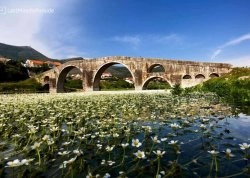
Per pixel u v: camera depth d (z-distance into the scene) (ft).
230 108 30.14
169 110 29.48
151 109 30.68
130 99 46.98
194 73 126.11
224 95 45.03
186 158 11.78
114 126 20.03
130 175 9.94
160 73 136.05
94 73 161.68
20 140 16.83
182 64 129.49
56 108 32.48
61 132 18.66
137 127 19.85
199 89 68.18
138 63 143.43
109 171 10.41
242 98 37.58
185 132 17.62
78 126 20.33
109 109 30.96
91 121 23.27
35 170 10.69
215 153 10.30
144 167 10.60
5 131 19.56
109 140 15.62
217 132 17.19
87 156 12.49
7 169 11.05
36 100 49.06
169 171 9.94
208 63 123.44
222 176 9.57
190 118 23.59
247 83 46.34
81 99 49.55
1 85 192.85
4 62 298.97
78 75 463.83
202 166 10.64
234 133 16.76
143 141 15.24
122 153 12.93
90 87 164.14
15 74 286.87
